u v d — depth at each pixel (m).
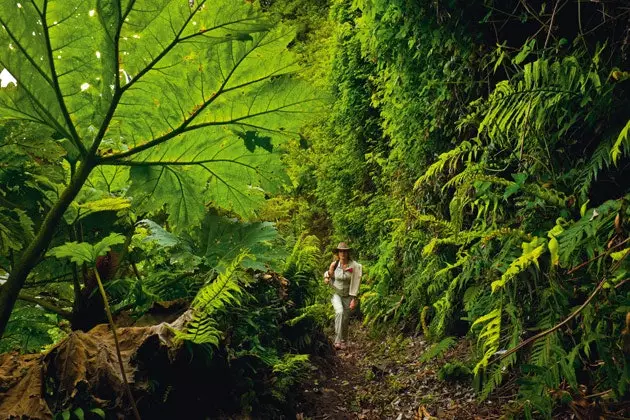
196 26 1.55
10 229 1.71
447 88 4.26
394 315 6.11
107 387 1.91
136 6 1.46
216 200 2.14
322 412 3.66
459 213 2.78
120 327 2.35
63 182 2.01
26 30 1.42
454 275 4.22
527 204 2.44
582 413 1.68
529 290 2.31
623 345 1.55
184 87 1.70
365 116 9.52
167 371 2.17
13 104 1.54
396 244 6.09
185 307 2.60
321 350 5.22
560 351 1.80
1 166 1.66
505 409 2.73
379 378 4.43
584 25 2.78
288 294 4.61
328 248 11.34
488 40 3.57
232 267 2.18
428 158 5.07
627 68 2.35
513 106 2.49
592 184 2.61
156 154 1.88
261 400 3.10
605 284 1.68
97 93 1.57
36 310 2.49
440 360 4.17
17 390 1.84
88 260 1.78
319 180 12.75
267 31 1.64
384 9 4.70
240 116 1.84
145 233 2.84
